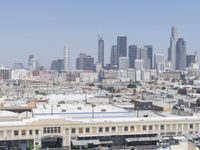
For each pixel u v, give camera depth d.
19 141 185.88
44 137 188.12
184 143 143.12
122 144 197.62
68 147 189.38
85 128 193.50
